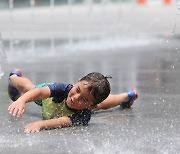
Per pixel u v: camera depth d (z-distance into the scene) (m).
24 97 6.73
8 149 5.73
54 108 7.15
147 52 18.22
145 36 24.30
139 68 13.59
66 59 16.34
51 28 28.25
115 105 8.25
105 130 6.74
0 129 6.77
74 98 6.84
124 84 10.73
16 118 7.47
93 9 41.50
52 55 17.41
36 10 41.94
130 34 25.36
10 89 8.13
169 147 5.83
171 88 10.16
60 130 6.73
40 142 6.05
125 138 6.28
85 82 6.84
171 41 20.42
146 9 40.59
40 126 6.72
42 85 7.57
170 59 15.34
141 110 8.14
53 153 5.57
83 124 7.07
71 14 36.62
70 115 7.03
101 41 22.61
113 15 36.06
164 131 6.67
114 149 5.74
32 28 27.91
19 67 13.92
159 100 8.92
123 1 47.38
